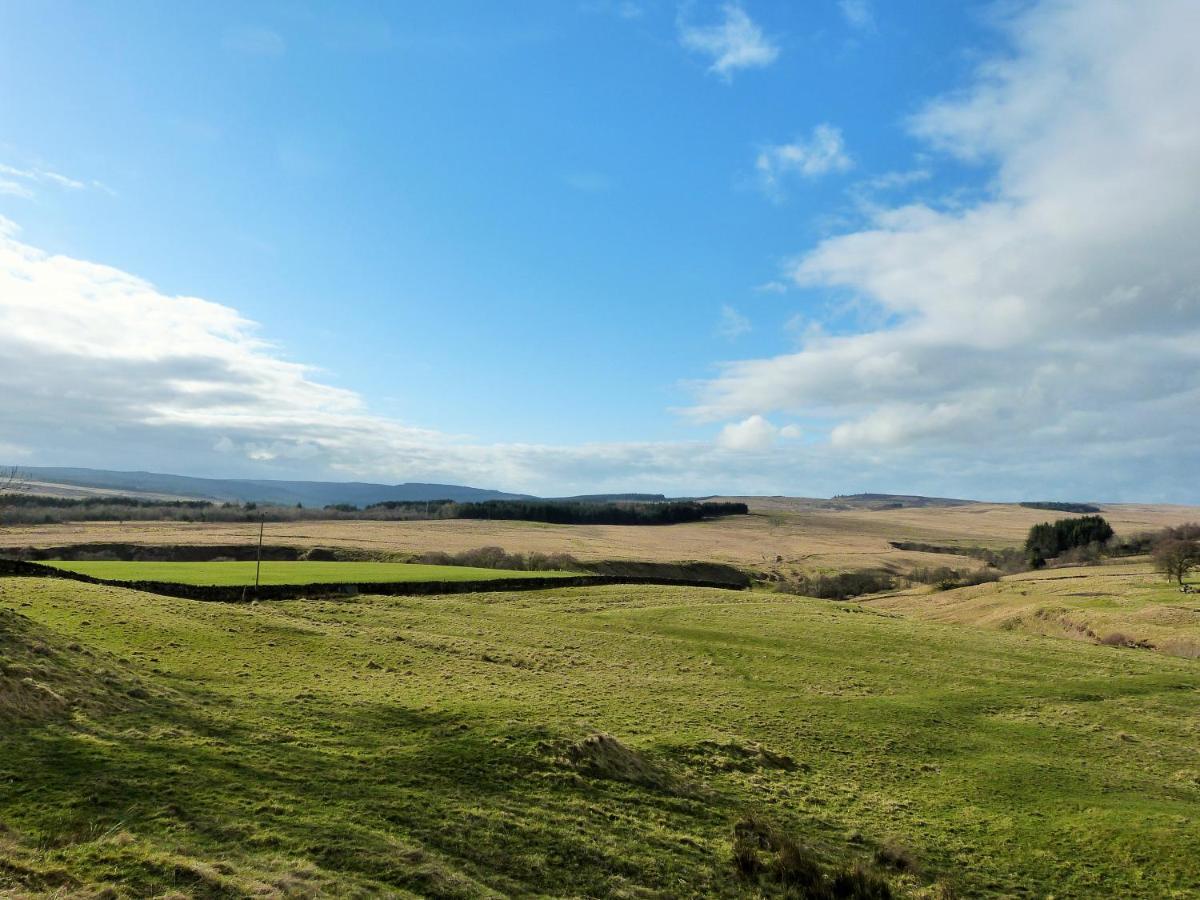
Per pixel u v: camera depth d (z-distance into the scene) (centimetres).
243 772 2152
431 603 6550
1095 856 2428
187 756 2197
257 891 1427
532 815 2166
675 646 5494
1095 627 7381
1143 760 3541
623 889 1848
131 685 2823
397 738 2678
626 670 4712
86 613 4231
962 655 5666
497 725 2881
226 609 5022
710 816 2444
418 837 1914
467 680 3884
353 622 5403
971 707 4281
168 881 1402
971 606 10238
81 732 2233
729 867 2088
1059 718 4169
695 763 2952
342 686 3419
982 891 2180
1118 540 17188
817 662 5225
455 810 2105
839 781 3025
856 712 4012
